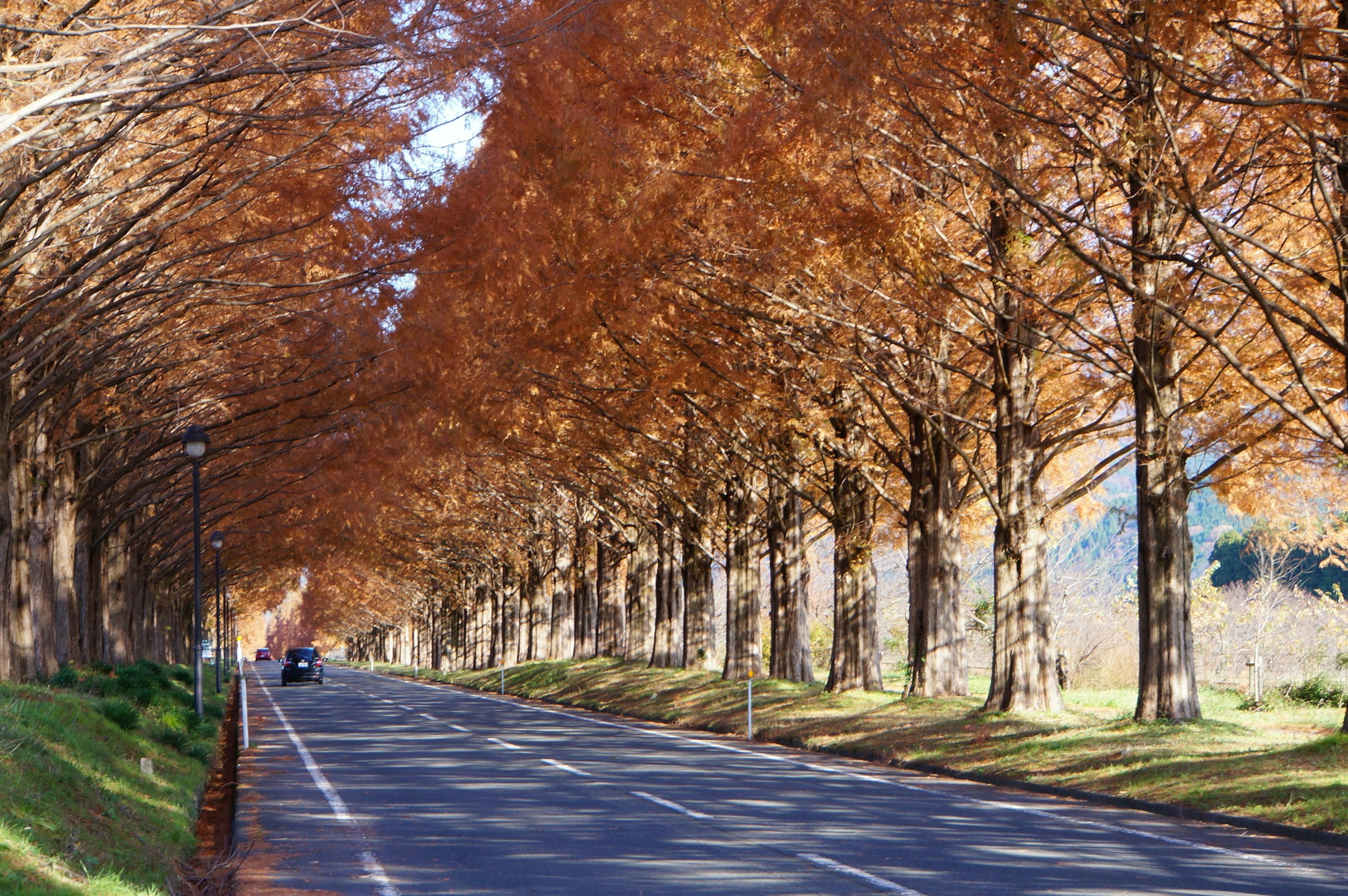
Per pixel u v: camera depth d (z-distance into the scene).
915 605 26.81
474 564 78.00
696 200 16.55
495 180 15.52
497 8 11.15
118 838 9.21
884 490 25.92
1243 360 18.53
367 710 37.66
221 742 23.44
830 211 15.34
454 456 33.44
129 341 20.56
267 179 14.77
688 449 32.31
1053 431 24.50
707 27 14.54
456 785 15.51
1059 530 33.28
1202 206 14.41
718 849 10.22
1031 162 17.08
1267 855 9.82
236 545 56.03
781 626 33.72
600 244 16.66
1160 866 9.30
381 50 10.65
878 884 8.58
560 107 14.01
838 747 20.89
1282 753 13.80
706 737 24.84
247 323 20.53
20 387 19.23
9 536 18.77
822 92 12.28
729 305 20.22
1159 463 18.03
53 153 11.98
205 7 9.62
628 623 50.94
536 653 70.25
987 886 8.46
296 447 26.89
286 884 8.84
